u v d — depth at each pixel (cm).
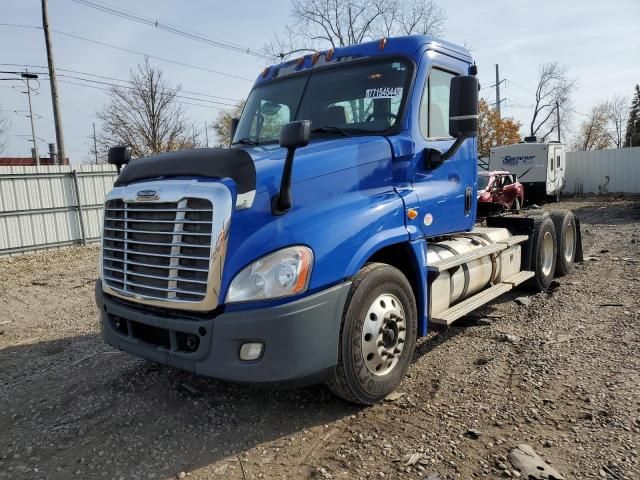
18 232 1433
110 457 326
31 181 1459
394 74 446
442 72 480
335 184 366
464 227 520
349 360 347
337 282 340
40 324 679
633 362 432
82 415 384
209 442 339
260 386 313
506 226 682
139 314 356
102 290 400
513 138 4412
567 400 375
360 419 362
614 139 7281
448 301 471
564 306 621
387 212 388
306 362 319
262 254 319
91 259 1323
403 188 426
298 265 317
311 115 464
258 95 516
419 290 420
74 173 1552
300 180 342
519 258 650
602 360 441
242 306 314
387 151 411
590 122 7212
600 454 306
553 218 766
